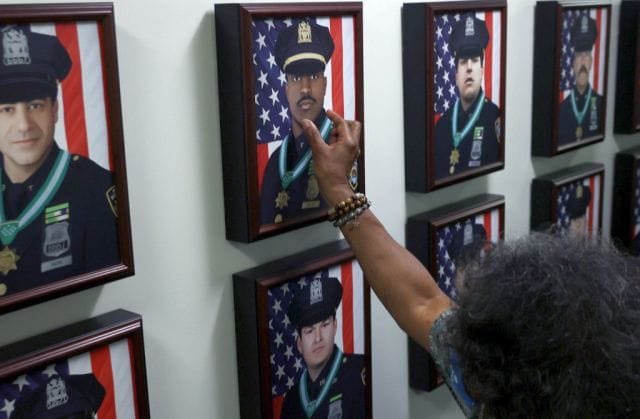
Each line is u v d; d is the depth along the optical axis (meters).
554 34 1.99
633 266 0.82
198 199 1.28
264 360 1.35
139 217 1.19
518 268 0.80
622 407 0.73
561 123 2.08
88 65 1.06
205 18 1.25
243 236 1.30
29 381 1.05
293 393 1.43
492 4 1.77
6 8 0.96
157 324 1.24
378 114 1.62
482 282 0.82
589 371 0.73
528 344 0.75
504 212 1.95
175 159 1.23
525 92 2.04
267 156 1.31
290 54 1.32
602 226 2.35
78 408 1.11
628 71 2.35
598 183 2.29
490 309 0.78
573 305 0.74
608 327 0.74
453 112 1.72
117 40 1.13
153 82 1.18
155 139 1.20
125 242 1.13
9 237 1.01
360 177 1.50
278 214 1.35
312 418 1.47
